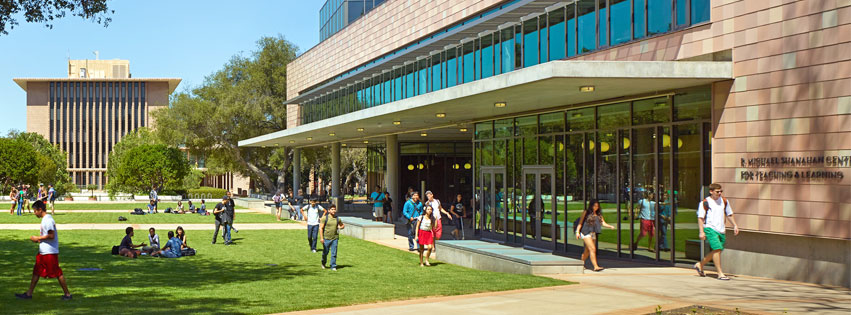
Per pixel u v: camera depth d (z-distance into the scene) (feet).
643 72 46.50
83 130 399.65
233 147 210.18
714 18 49.34
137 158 209.15
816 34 42.04
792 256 44.32
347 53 138.00
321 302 36.09
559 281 43.80
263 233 89.81
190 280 46.98
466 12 91.04
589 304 34.47
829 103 41.24
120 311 33.32
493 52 80.53
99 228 94.84
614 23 59.36
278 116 212.64
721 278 44.96
